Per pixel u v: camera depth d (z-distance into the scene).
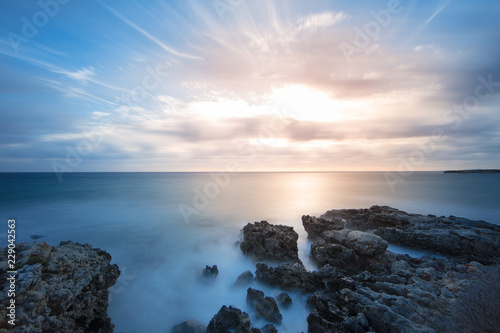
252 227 29.41
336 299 16.25
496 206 56.94
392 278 17.84
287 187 108.94
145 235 34.53
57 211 49.19
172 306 18.09
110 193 78.50
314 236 32.03
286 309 16.69
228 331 13.71
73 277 13.67
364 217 37.53
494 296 12.26
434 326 11.79
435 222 31.53
